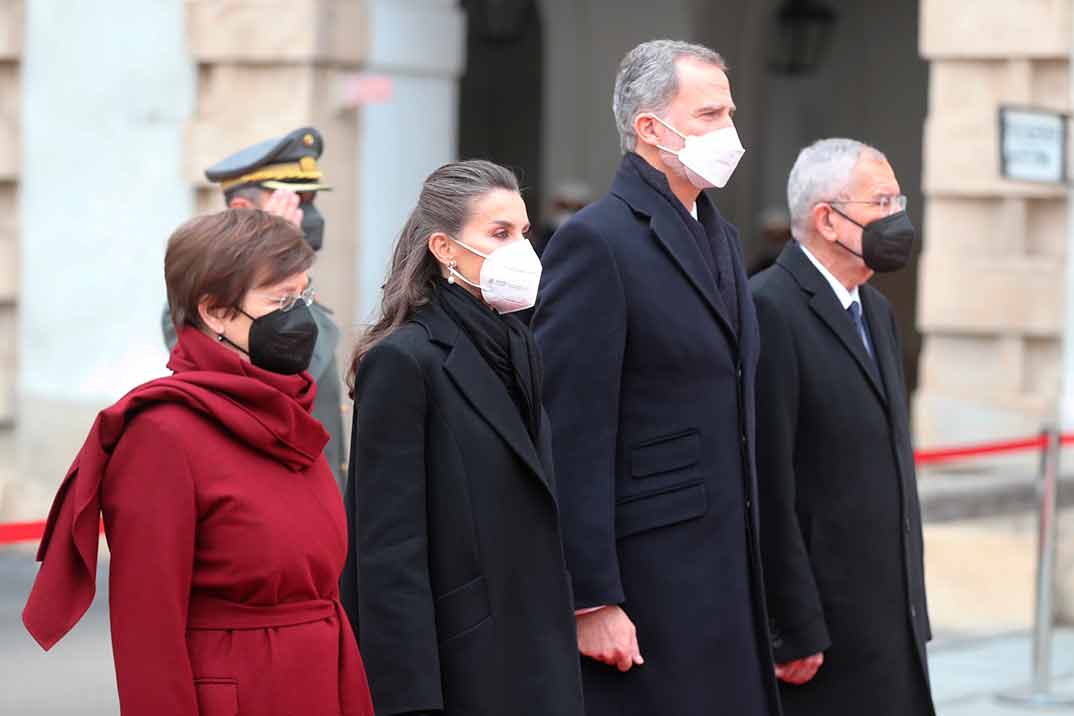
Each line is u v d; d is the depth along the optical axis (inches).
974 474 1202.0
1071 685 1019.3
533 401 515.2
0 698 852.0
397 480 493.7
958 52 1186.6
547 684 501.0
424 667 484.1
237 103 1242.6
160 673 414.6
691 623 585.6
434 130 1294.3
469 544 496.7
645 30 1940.2
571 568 570.9
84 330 1304.1
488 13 2005.4
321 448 446.0
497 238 511.2
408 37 1269.7
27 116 1304.1
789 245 676.1
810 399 652.7
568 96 1982.0
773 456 642.2
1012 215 1191.6
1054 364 1198.9
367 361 501.4
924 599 684.1
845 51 2236.7
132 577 417.7
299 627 438.6
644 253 589.0
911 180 2209.6
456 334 506.6
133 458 422.0
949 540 1186.6
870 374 664.4
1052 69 1171.9
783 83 2153.1
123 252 1286.9
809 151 674.8
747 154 2071.9
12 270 1316.4
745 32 2009.1
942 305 1212.5
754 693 594.6
